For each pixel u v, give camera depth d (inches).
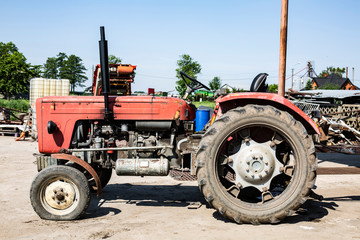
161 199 197.0
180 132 177.9
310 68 2336.4
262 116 150.3
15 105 1355.8
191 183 241.1
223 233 138.3
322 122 208.5
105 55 162.2
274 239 131.6
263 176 152.5
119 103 173.0
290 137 150.3
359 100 915.4
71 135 172.6
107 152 171.9
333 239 132.0
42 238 132.7
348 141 222.7
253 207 148.3
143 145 173.5
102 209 175.8
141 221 154.9
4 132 578.9
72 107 172.6
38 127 173.2
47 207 155.2
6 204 182.2
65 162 174.2
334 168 203.3
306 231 141.1
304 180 148.6
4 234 137.3
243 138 155.2
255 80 177.6
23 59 2984.7
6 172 272.2
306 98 715.4
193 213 168.4
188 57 1603.1
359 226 148.4
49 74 4608.8
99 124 176.7
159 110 171.9
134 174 167.0
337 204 186.2
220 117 152.9
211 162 148.7
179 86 1574.8
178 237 133.8
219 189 148.0
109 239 131.8
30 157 351.9
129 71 410.3
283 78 292.8
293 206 147.7
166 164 166.2
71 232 139.6
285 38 289.4
